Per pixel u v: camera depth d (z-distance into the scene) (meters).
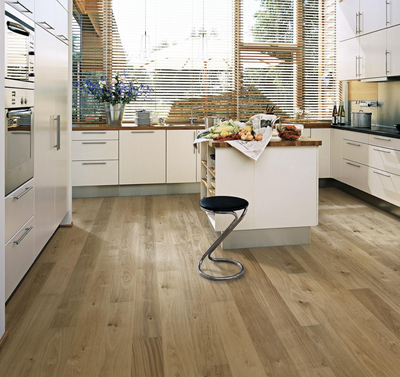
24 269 2.63
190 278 2.86
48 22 3.15
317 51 6.06
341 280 2.81
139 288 2.70
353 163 5.18
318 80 6.10
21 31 2.46
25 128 2.58
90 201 5.21
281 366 1.87
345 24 5.47
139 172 5.42
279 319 2.29
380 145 4.54
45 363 1.90
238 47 5.89
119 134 5.31
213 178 3.79
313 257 3.24
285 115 6.09
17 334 2.14
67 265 3.08
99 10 5.60
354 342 2.06
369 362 1.90
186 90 5.88
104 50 5.67
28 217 2.69
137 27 5.70
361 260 3.17
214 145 3.26
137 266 3.08
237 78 5.95
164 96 5.86
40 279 2.83
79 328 2.20
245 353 1.98
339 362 1.90
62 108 3.71
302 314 2.35
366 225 4.09
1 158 2.04
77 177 5.30
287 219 3.42
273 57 6.01
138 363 1.90
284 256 3.27
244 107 6.00
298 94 6.09
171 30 5.77
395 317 2.31
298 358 1.93
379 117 5.38
